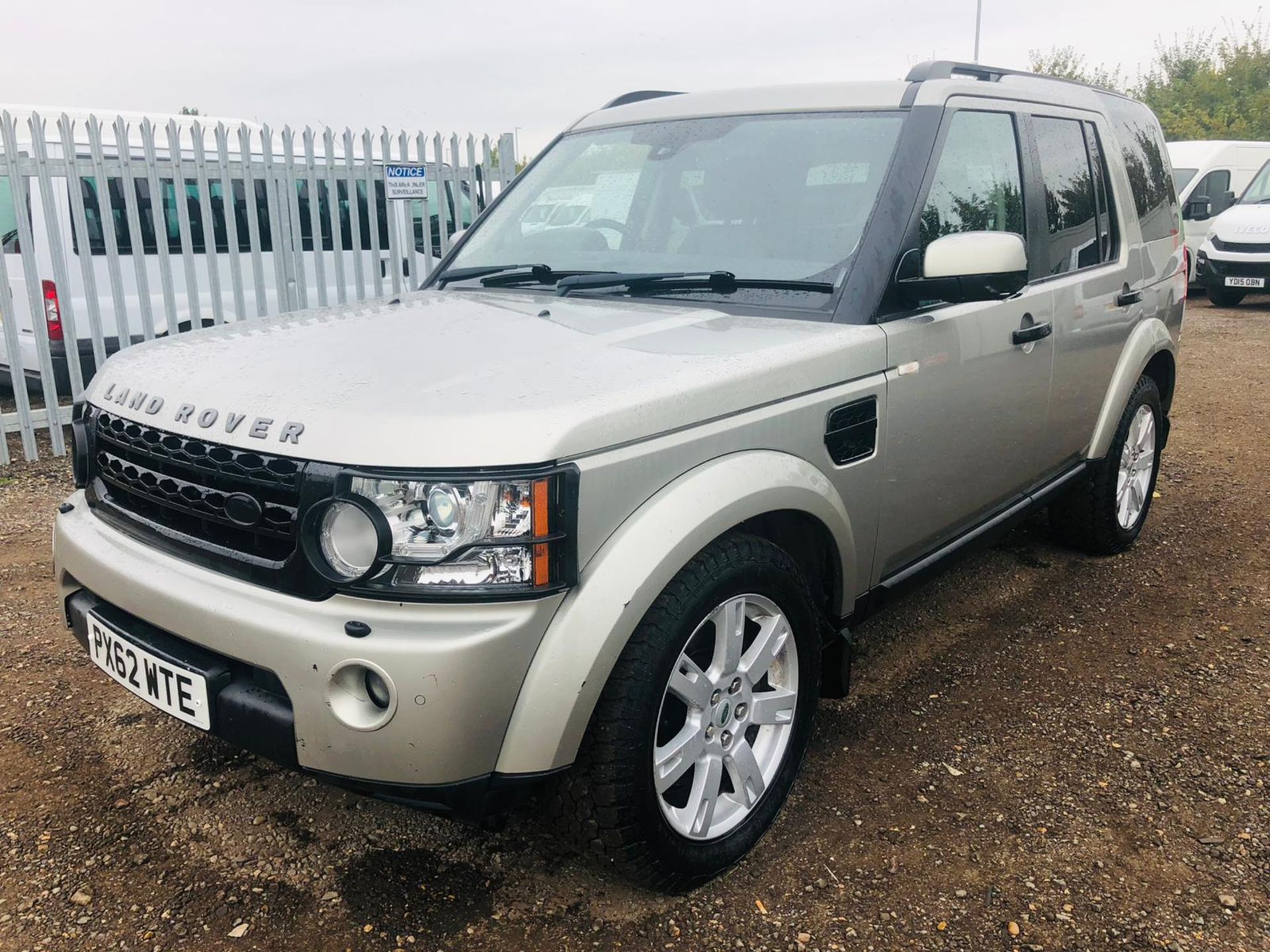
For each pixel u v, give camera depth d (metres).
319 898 2.40
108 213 6.60
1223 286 13.80
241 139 7.27
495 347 2.42
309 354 2.42
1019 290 2.81
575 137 3.77
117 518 2.47
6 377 7.20
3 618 3.94
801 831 2.66
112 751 3.01
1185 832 2.64
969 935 2.29
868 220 2.83
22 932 2.27
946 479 3.09
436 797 1.97
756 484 2.30
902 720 3.22
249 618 2.03
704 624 2.33
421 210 8.81
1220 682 3.44
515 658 1.96
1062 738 3.11
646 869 2.25
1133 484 4.57
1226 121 30.98
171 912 2.35
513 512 1.93
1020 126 3.49
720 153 3.22
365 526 1.95
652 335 2.53
